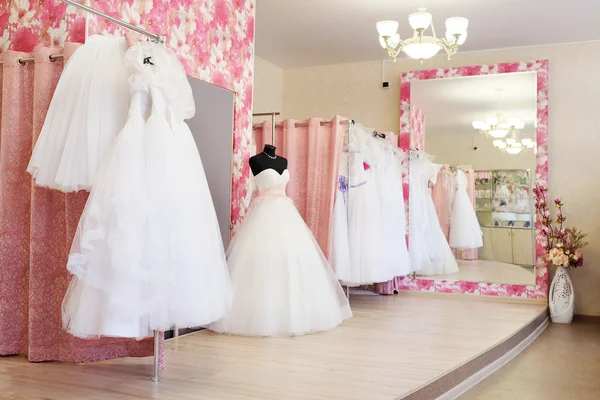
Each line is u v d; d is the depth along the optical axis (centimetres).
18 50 351
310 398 260
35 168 284
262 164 436
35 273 312
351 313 473
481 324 467
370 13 530
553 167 620
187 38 402
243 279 403
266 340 384
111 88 285
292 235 414
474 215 644
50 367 304
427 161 662
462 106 651
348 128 523
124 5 351
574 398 327
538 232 616
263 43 627
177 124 285
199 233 271
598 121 604
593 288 598
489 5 505
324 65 718
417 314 511
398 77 685
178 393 263
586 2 497
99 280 249
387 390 274
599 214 602
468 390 340
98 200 254
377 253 545
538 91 618
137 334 251
